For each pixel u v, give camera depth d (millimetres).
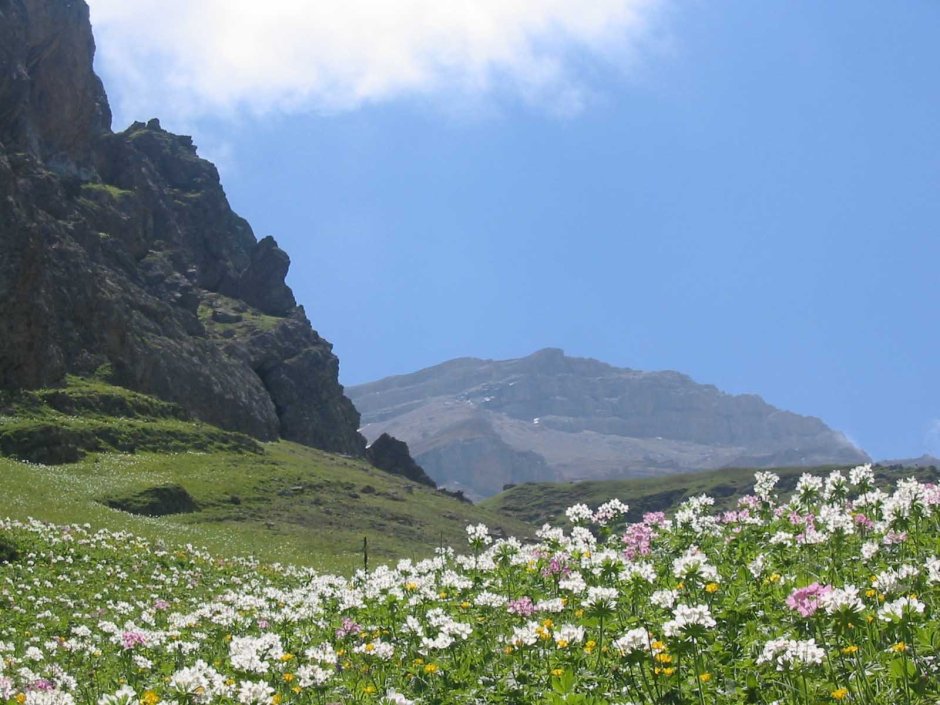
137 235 166500
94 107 173875
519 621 12938
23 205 114188
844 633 9250
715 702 8891
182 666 15234
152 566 35031
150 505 73312
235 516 82062
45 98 164125
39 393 102625
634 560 15141
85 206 157875
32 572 29562
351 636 14117
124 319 127188
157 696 11484
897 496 13109
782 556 13352
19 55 155125
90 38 171875
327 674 11578
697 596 11742
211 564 38188
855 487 15609
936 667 8453
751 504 16953
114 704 10719
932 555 12078
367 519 96938
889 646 9258
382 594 16250
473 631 12938
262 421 151250
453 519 114375
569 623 12102
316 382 178000
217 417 141000
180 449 107500
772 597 11250
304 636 15547
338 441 176750
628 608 12117
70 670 16891
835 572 12164
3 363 100562
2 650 18406
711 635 10234
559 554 15453
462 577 16125
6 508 46219
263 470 108938
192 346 146250
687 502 16938
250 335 176625
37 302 104875
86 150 174625
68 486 68000
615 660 10078
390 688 11500
